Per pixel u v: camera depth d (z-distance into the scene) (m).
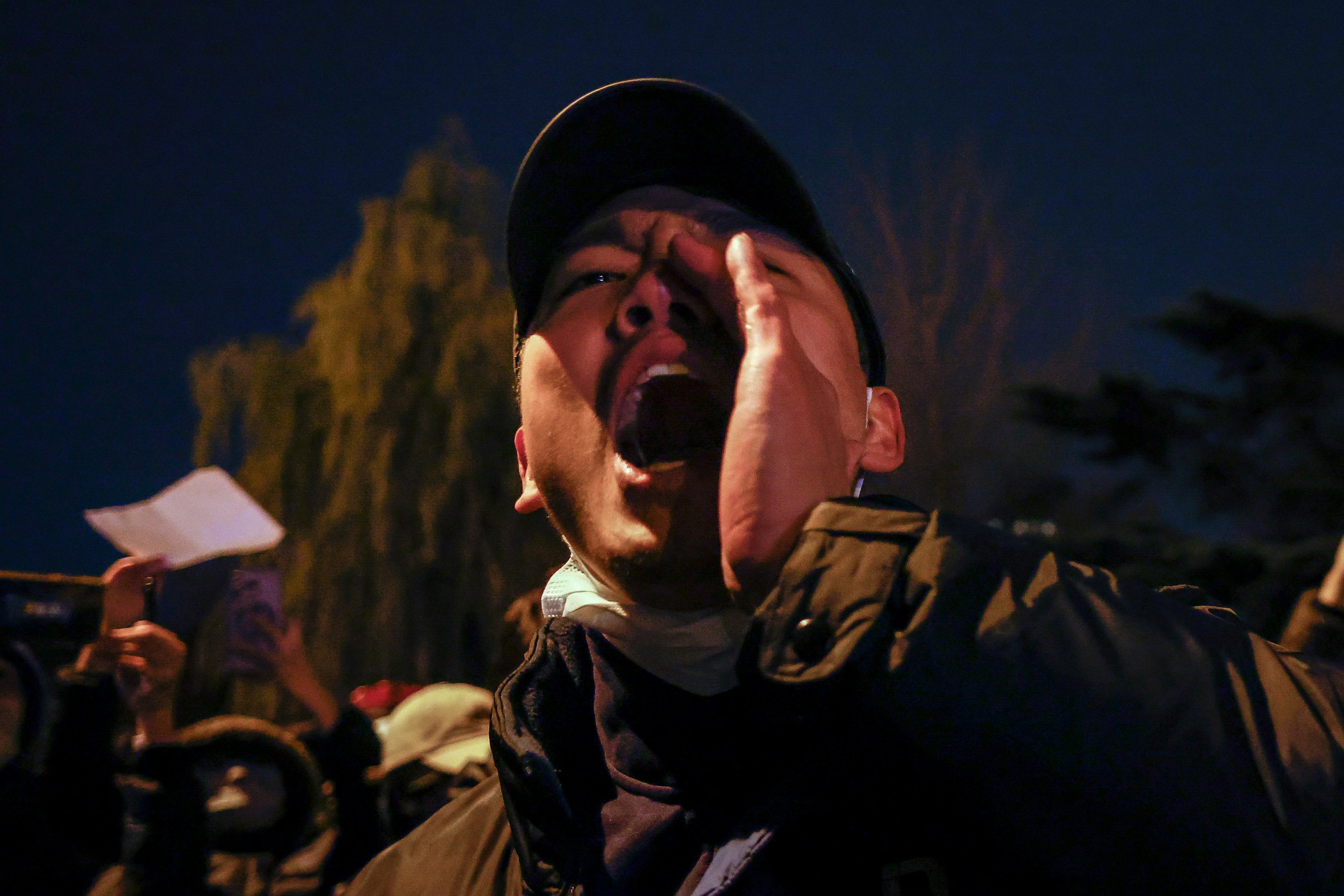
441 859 0.94
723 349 0.69
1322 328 6.08
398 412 6.84
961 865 0.59
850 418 0.72
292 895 2.51
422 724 2.84
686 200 0.79
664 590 0.68
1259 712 0.49
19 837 1.79
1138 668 0.50
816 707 0.53
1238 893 0.47
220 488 2.00
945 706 0.50
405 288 7.05
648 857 0.73
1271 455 6.18
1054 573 0.53
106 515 2.01
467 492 6.69
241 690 5.23
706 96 0.81
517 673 0.88
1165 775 0.48
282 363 7.09
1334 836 0.47
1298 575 4.61
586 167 0.85
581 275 0.76
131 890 2.00
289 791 2.51
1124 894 0.49
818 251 0.80
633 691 0.76
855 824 0.62
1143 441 6.32
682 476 0.65
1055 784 0.49
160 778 2.10
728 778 0.71
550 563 6.77
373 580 6.53
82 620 1.93
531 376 0.74
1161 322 6.53
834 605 0.53
